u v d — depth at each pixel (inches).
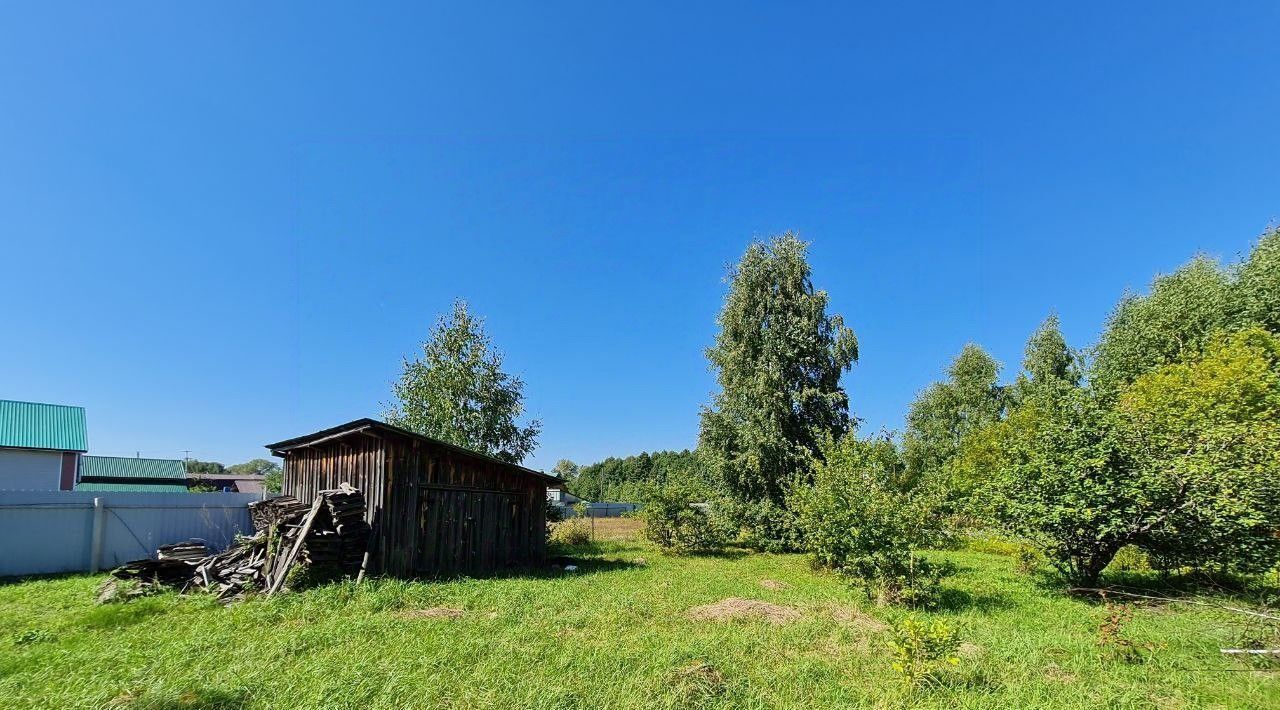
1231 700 223.0
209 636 294.4
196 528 611.8
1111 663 266.4
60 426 1095.0
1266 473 381.7
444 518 543.5
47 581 485.7
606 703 214.8
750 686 235.1
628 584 490.3
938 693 229.8
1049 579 502.3
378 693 219.5
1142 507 412.8
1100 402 456.4
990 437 1006.4
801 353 928.9
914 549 426.6
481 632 309.0
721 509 881.5
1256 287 842.2
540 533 664.4
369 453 509.4
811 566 610.2
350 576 455.8
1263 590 411.2
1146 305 1003.3
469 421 831.1
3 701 209.3
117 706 200.4
